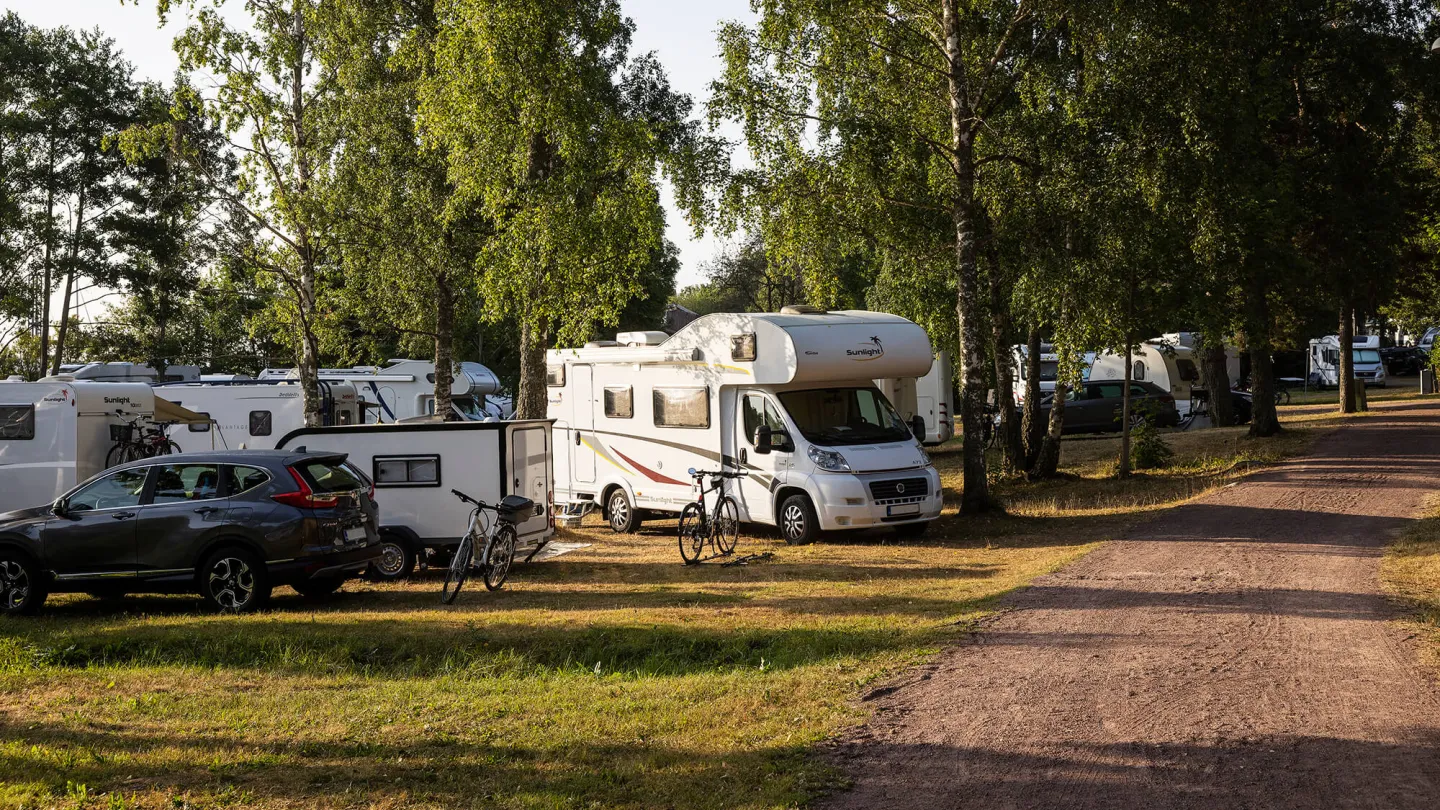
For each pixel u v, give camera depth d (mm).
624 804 5547
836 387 16969
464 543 12453
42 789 5898
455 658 9641
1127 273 19688
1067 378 19203
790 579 13047
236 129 21031
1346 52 25297
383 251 23688
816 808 5418
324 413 27734
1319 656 8148
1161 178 17672
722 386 17125
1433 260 29438
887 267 25047
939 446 33000
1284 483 19328
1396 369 58406
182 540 11727
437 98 19766
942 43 18547
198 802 5676
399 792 5793
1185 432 30453
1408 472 19812
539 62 18703
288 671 9258
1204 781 5637
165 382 31234
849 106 18328
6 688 8594
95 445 18609
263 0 21328
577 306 19766
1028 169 18562
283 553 11617
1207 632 9039
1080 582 11547
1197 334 27031
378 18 22156
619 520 18984
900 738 6496
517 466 14617
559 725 7070
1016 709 7023
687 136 27156
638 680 8648
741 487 17000
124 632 10461
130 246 44812
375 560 13805
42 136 43344
